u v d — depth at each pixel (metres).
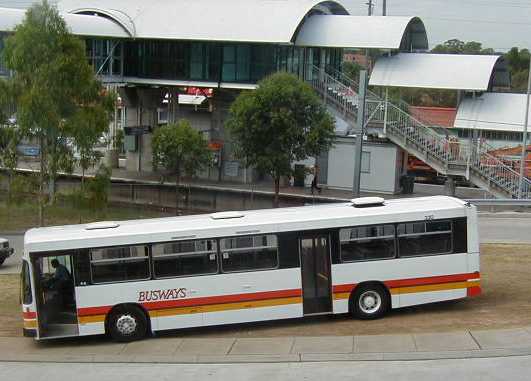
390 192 48.03
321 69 48.59
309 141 41.41
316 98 42.31
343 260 18.23
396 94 64.19
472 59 47.84
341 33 47.91
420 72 47.34
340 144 49.19
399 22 47.97
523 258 25.73
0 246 29.17
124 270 17.77
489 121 47.34
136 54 52.31
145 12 51.81
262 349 15.95
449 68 47.41
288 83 41.78
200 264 17.89
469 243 18.59
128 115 57.59
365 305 18.34
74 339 18.42
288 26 47.69
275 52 49.03
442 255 18.48
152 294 17.77
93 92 34.47
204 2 51.81
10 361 16.41
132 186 46.66
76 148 37.53
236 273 17.92
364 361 14.87
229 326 18.81
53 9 33.94
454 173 44.84
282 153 41.56
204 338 17.48
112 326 17.70
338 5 51.56
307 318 19.11
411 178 49.06
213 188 49.53
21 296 17.69
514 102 48.06
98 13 51.22
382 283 18.33
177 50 51.28
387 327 17.41
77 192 35.19
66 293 17.89
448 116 60.59
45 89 32.94
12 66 33.66
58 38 33.62
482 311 18.64
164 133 44.25
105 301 17.67
